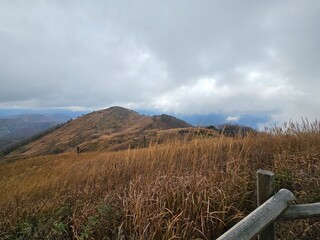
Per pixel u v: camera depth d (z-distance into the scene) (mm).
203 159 5492
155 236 3066
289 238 2953
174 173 5000
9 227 4598
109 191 4863
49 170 12266
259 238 2148
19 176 12727
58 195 5762
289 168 4434
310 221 3062
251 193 3840
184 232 2963
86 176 7152
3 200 6469
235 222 3309
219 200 3516
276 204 1970
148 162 6336
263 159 5484
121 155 9000
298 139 6449
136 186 4500
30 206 5426
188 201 3420
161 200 3521
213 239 3131
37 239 3918
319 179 3727
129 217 3559
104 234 3504
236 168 4434
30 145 133875
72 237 3775
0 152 130375
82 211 4172
